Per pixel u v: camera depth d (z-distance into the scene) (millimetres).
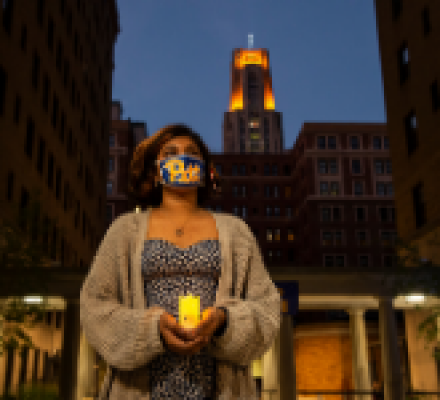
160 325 1606
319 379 36844
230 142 182000
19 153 24656
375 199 83000
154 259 1835
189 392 1722
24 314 14359
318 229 82000
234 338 1664
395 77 27172
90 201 44594
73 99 38594
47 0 30797
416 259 17312
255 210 96188
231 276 1884
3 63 22562
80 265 40156
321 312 70000
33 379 26406
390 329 20156
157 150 2137
